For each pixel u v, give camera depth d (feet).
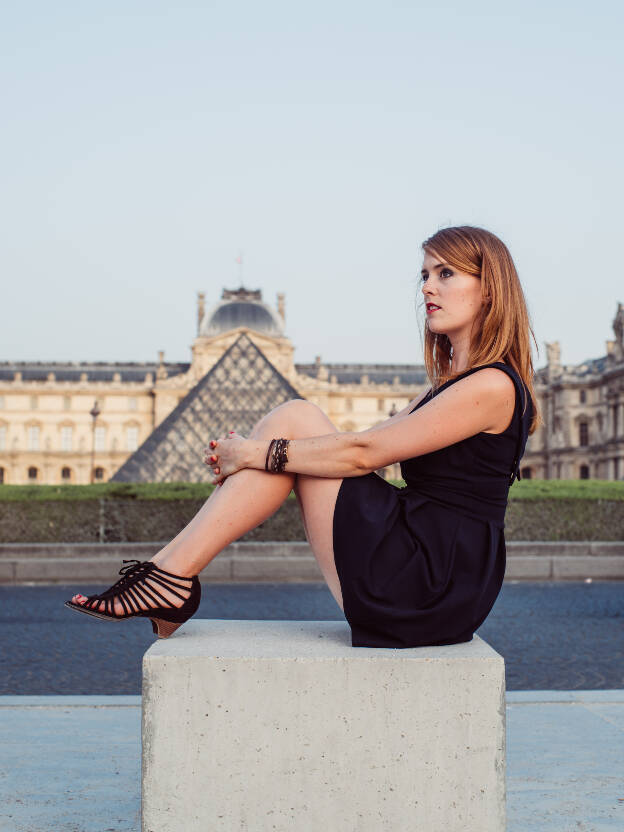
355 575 7.94
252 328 358.43
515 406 8.30
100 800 10.23
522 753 12.19
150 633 28.45
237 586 40.09
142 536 46.21
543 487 46.60
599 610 32.50
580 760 11.84
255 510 8.33
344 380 378.94
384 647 7.89
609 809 9.91
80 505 46.26
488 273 8.61
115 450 351.25
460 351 8.96
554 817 9.66
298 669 7.53
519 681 20.84
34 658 24.27
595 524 45.57
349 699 7.52
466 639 8.21
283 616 30.58
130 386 356.18
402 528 8.21
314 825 7.50
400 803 7.50
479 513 8.39
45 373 372.99
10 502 45.98
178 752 7.50
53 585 40.96
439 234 8.90
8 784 10.81
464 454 8.34
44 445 354.33
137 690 20.35
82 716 14.42
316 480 8.36
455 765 7.52
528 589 39.01
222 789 7.49
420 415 8.14
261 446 8.30
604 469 292.61
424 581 7.96
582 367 333.62
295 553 43.11
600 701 15.47
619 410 282.97
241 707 7.52
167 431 96.32
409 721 7.52
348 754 7.52
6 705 15.19
